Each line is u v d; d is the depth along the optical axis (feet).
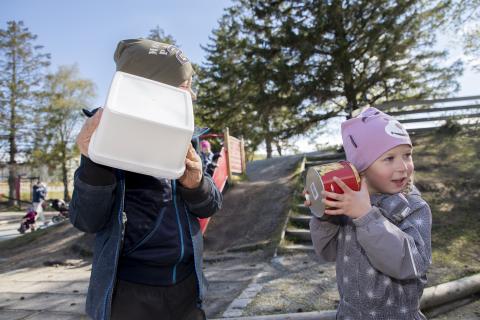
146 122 4.34
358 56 51.78
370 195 5.90
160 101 4.70
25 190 123.24
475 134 31.65
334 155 36.09
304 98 52.70
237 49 58.95
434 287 12.65
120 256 5.60
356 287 5.65
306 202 5.72
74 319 14.21
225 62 62.95
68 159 124.77
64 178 123.34
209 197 6.18
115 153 4.42
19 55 123.24
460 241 17.76
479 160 26.53
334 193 5.07
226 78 60.29
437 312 12.19
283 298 13.43
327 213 5.21
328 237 6.24
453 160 27.40
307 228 23.30
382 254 4.86
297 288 14.40
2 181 122.62
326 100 54.39
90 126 4.63
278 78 51.29
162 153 4.57
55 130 124.98
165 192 5.90
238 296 14.15
